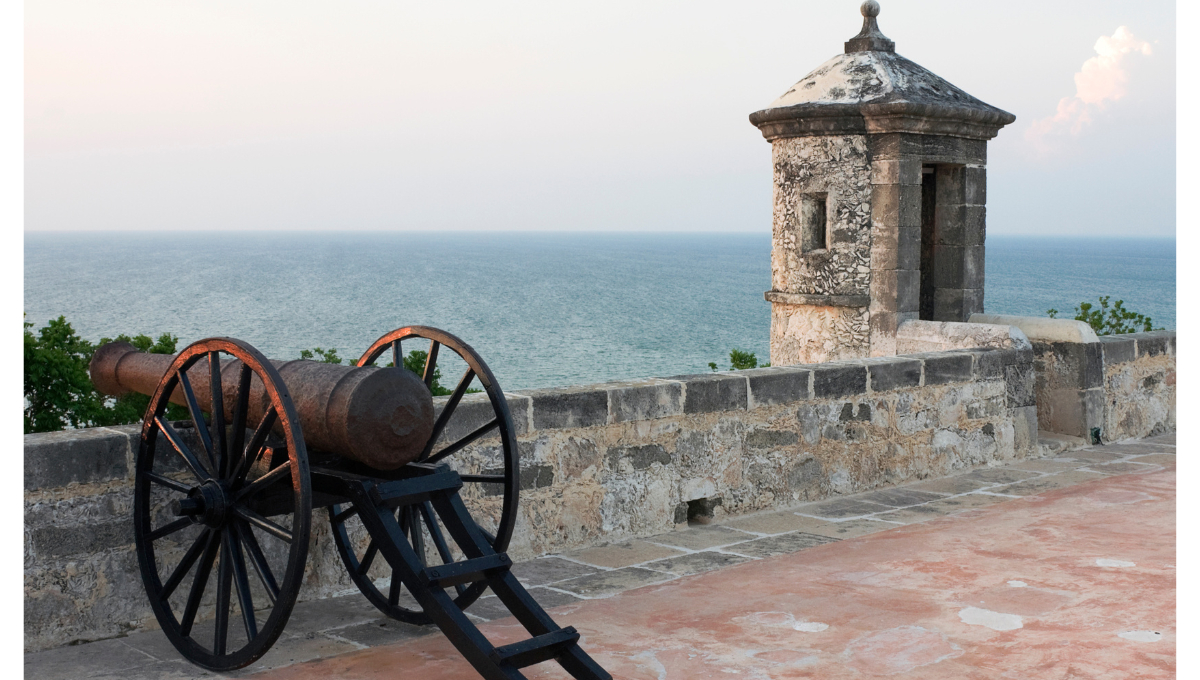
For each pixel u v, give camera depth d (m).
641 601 4.56
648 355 60.59
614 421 5.61
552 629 3.50
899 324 8.38
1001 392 7.67
